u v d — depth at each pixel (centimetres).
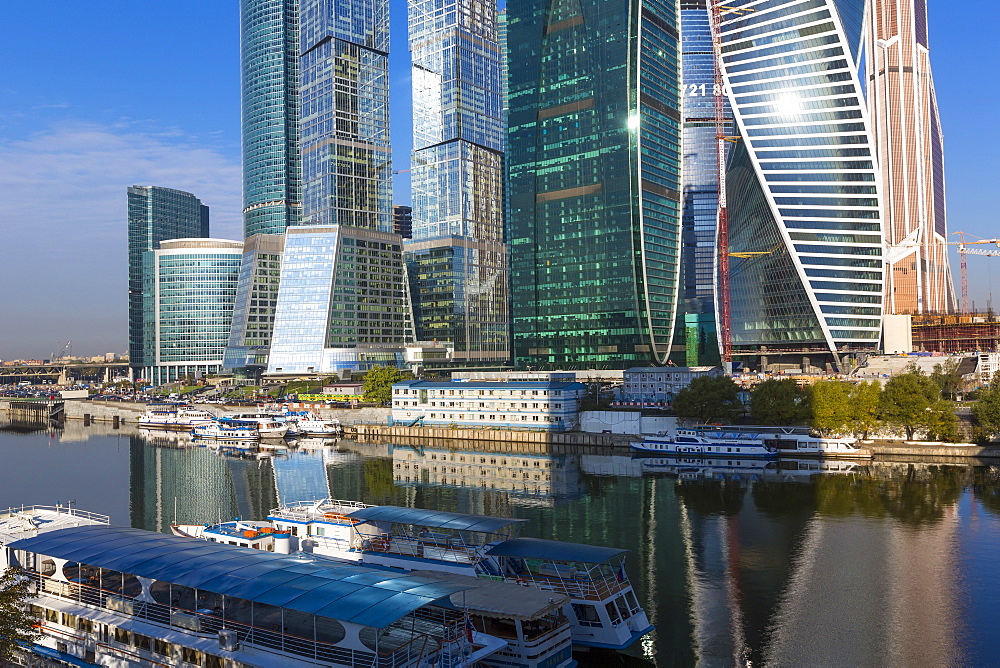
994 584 8950
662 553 10544
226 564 5925
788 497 14025
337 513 10050
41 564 7012
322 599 5200
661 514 12962
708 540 11162
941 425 18388
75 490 16925
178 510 14688
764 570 9694
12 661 5931
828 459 18575
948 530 11331
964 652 7188
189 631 5834
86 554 6294
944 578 9206
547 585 7400
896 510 12681
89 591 6606
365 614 4934
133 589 6631
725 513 12888
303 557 6706
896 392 18788
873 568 9650
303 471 19112
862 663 7000
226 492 16438
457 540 8644
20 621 5466
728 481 15988
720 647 7388
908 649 7281
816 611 8256
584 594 7119
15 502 15562
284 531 9700
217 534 9406
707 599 8694
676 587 9119
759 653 7250
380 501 14838
